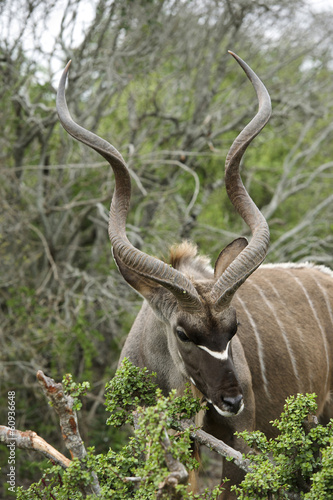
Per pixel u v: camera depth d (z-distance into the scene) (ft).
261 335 30.66
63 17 49.78
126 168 25.94
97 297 47.37
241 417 27.55
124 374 22.45
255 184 66.74
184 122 59.06
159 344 27.35
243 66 28.78
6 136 51.42
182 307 24.11
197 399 22.16
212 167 61.52
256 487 19.51
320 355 32.89
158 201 51.83
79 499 19.38
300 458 20.01
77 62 50.96
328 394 34.50
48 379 18.90
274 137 65.57
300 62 66.90
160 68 59.77
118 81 52.24
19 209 50.65
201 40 59.26
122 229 25.90
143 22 53.72
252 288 32.37
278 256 55.52
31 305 46.42
